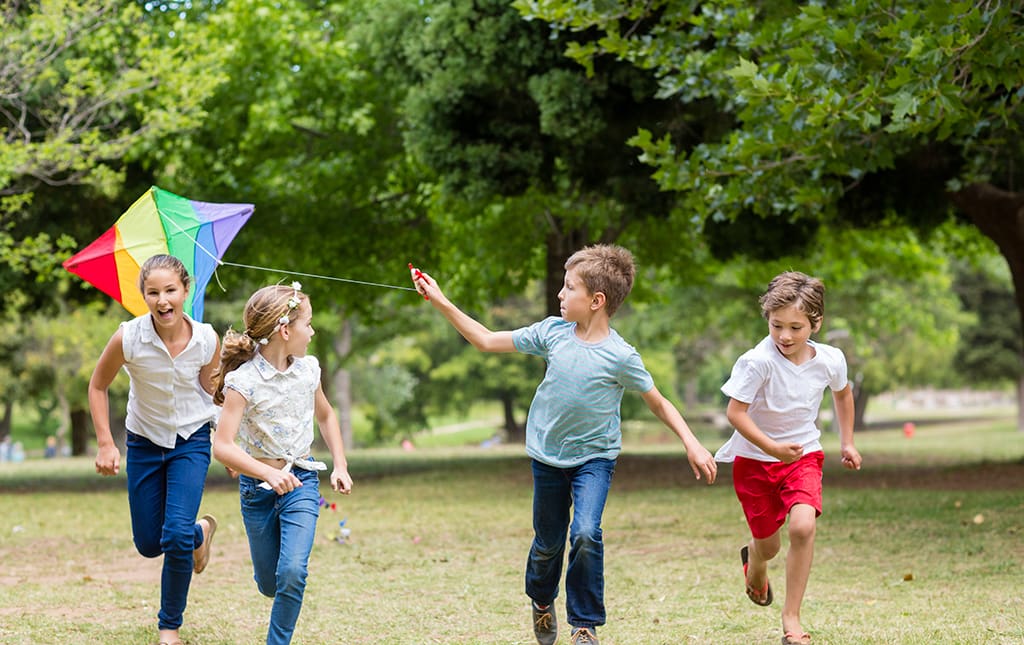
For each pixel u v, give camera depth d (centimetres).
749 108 998
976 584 730
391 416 5525
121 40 1652
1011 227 1644
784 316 553
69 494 1716
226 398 505
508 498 1488
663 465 2139
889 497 1304
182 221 666
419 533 1083
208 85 1515
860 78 905
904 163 1595
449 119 1570
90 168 1700
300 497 513
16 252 1535
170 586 571
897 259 2538
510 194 1602
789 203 1164
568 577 516
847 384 582
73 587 776
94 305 2067
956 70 945
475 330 550
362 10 1867
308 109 1919
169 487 576
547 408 530
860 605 666
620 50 1139
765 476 579
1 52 1424
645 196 1567
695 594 715
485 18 1488
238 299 3288
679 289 3781
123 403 4844
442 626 628
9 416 5734
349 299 2095
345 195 1984
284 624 487
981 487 1450
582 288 522
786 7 1157
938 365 5209
